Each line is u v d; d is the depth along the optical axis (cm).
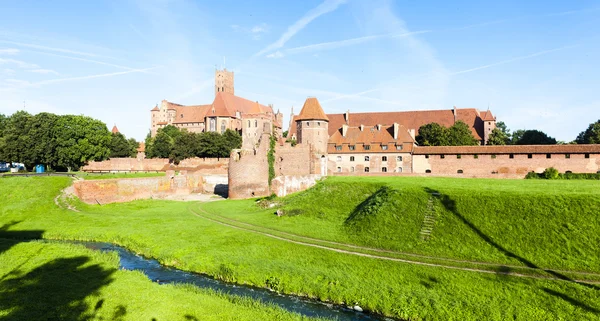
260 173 6444
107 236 4069
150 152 12500
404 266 2895
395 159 8662
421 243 3297
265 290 2800
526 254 2930
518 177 6862
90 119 10675
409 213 3769
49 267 2880
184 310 2214
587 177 6469
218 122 15262
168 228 4234
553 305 2319
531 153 7494
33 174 6800
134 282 2628
